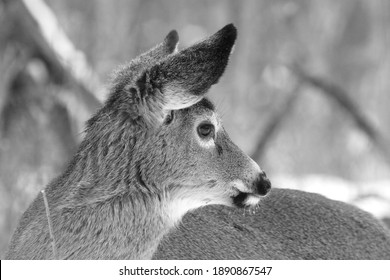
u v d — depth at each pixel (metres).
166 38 8.30
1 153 14.98
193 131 7.64
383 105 30.70
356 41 32.28
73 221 7.50
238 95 26.47
